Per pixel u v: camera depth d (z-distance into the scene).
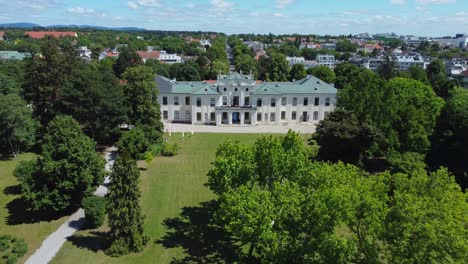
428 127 79.31
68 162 51.94
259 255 44.56
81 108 81.25
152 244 46.75
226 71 180.25
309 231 35.19
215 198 60.78
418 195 35.50
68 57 95.44
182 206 57.72
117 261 43.09
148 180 68.00
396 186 38.34
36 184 52.19
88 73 84.38
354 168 41.62
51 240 47.47
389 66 144.62
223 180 43.88
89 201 50.84
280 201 35.91
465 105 74.44
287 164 43.31
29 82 87.62
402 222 31.06
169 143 92.19
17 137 75.50
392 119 74.81
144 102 87.94
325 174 38.16
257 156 44.78
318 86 116.19
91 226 51.03
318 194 34.44
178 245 46.62
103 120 84.81
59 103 85.62
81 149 52.72
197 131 104.31
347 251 33.09
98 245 46.44
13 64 105.00
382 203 34.56
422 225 29.70
